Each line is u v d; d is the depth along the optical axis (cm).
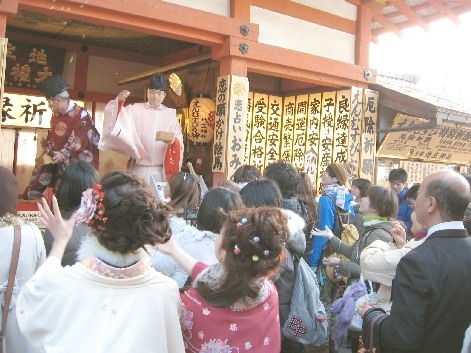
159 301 194
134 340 183
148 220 190
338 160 977
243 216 215
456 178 253
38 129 1101
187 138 1052
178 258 244
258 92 1065
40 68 1076
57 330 184
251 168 494
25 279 285
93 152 653
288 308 359
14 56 1045
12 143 1080
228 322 214
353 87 955
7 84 1049
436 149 1068
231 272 210
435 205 253
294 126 1070
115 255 192
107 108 632
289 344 373
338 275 491
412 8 1005
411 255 242
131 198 188
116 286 191
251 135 1055
